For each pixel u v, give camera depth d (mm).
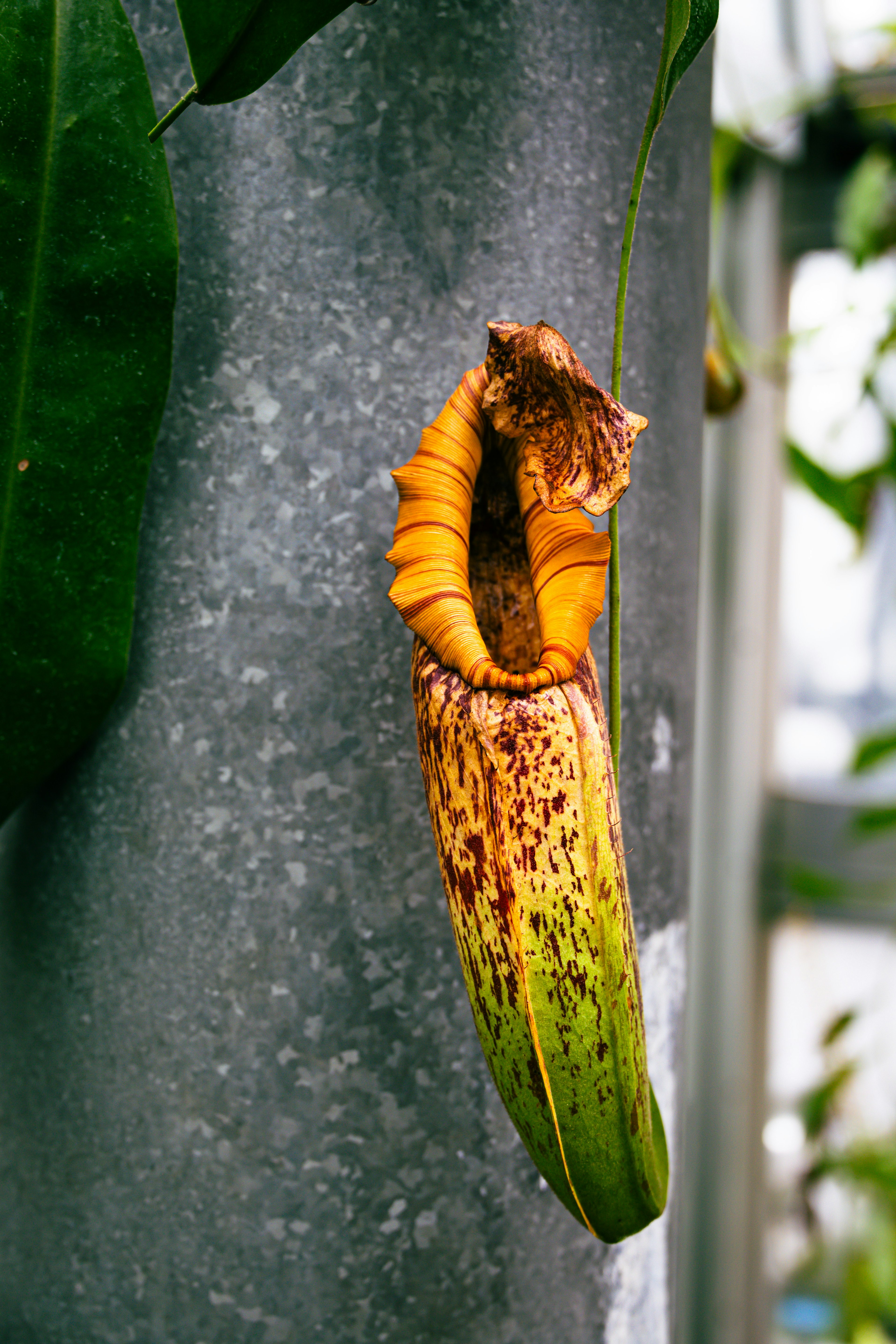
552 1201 526
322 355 505
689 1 437
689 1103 1555
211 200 505
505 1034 450
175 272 489
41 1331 528
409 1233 510
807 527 1555
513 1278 520
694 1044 1551
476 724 447
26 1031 534
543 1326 526
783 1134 1595
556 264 519
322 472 506
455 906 458
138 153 487
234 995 508
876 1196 1362
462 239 509
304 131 501
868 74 1372
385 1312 509
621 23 529
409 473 466
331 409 505
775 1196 1603
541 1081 446
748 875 1554
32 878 532
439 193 507
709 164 585
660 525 552
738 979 1548
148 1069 514
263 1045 508
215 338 506
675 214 552
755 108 1318
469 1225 514
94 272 488
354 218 503
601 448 449
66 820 523
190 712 510
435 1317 512
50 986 527
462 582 461
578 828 445
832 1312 1562
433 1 503
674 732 564
